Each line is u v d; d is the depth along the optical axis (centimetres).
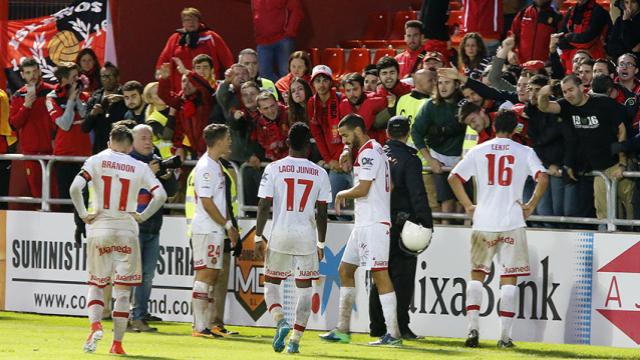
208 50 5144
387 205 3809
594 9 4741
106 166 3500
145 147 4131
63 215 4772
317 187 3591
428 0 5134
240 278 4516
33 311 4841
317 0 6128
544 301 4128
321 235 3634
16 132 5144
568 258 4094
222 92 4456
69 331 4256
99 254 3509
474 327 3903
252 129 4422
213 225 3984
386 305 3844
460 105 4075
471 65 4575
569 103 4000
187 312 4584
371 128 4319
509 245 3828
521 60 5041
